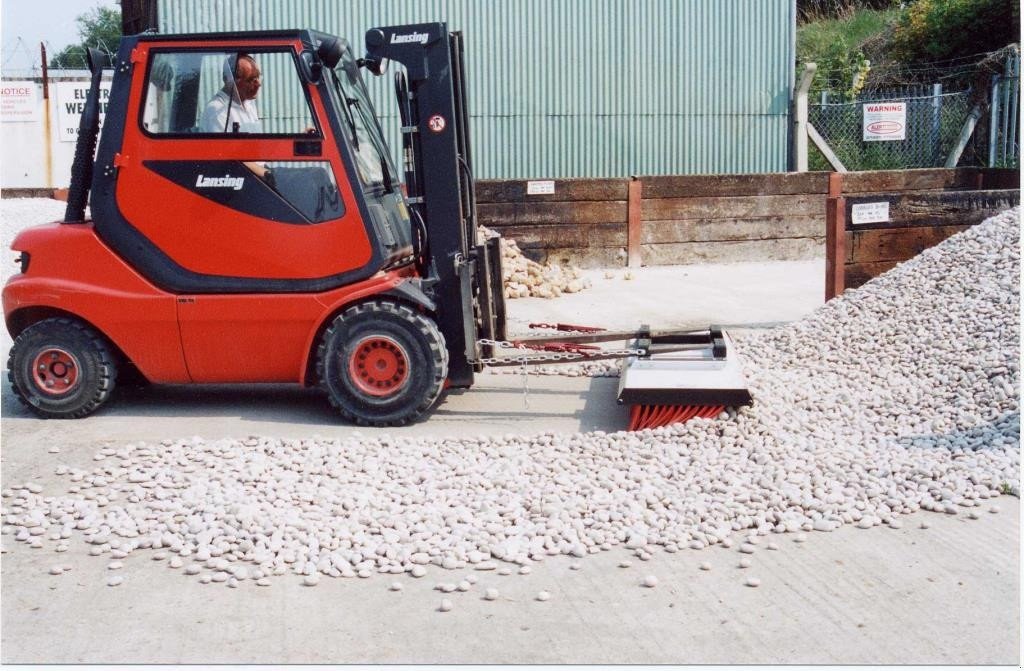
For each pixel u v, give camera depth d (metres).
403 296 6.70
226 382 7.02
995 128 17.84
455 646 3.90
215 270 6.78
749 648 3.87
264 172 6.71
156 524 5.09
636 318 10.66
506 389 7.90
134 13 15.69
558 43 15.99
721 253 14.77
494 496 5.37
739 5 16.44
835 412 6.84
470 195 7.36
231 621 4.12
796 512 5.18
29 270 6.92
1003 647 3.85
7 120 22.33
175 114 6.77
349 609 4.23
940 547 4.79
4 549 4.86
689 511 5.17
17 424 6.94
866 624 4.05
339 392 6.80
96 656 3.85
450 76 6.77
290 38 6.66
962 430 6.36
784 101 16.86
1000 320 7.61
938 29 21.12
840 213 9.58
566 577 4.52
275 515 5.11
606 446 6.21
